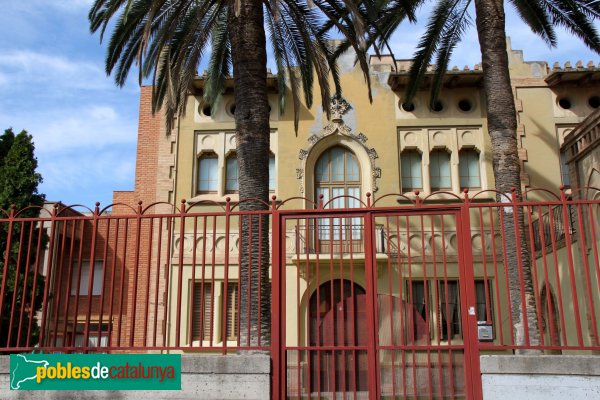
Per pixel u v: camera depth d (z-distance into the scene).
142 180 19.12
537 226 17.16
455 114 19.03
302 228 17.22
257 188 9.74
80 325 19.05
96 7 11.66
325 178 18.84
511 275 10.38
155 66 12.02
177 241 17.58
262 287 8.70
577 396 6.00
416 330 6.85
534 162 18.34
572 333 14.02
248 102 10.14
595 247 6.38
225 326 6.59
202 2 12.07
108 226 6.88
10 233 7.04
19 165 16.86
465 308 6.49
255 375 6.39
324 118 18.97
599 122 12.97
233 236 17.19
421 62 14.55
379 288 16.33
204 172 19.00
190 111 19.27
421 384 6.66
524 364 6.16
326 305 16.41
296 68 19.06
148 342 16.61
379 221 17.73
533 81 19.03
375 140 18.80
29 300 14.58
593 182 13.55
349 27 11.98
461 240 6.66
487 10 11.83
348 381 6.64
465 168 18.89
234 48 10.46
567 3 13.30
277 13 8.82
